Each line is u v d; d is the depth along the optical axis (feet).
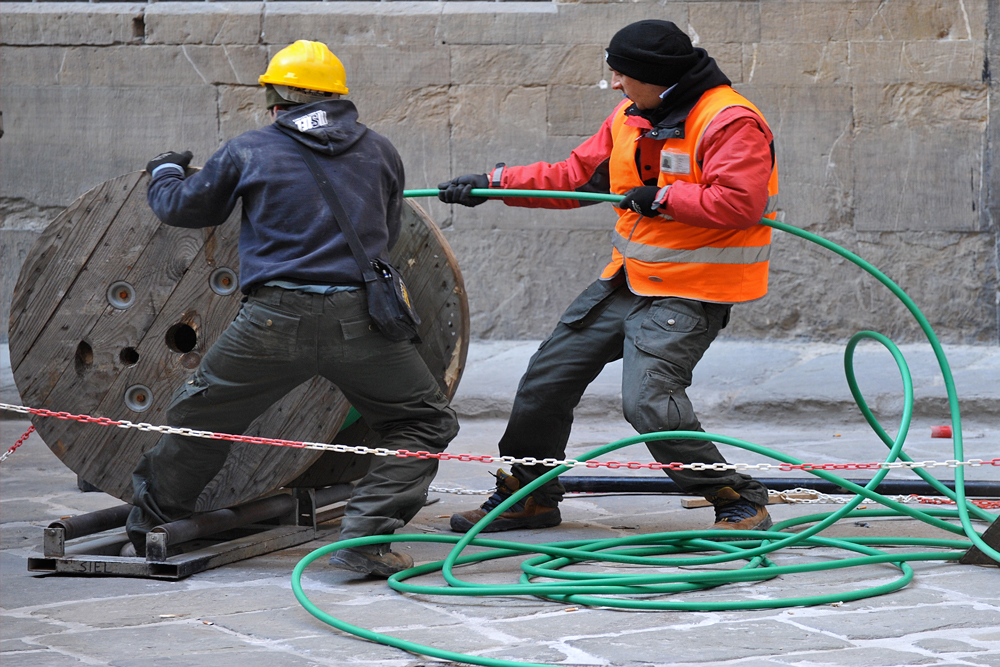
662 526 34.19
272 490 30.50
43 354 31.50
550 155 61.21
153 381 31.14
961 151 58.44
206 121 63.21
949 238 59.00
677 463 28.32
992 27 57.72
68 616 24.80
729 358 58.29
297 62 27.63
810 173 59.67
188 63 63.00
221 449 28.48
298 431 30.32
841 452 45.85
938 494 36.04
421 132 61.98
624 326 30.73
